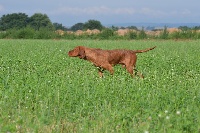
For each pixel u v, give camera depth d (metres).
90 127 8.91
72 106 10.59
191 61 22.22
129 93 11.60
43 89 12.00
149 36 66.25
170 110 9.72
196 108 9.71
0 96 11.34
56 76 14.45
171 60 22.80
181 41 58.34
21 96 11.21
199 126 8.18
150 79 14.06
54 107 10.48
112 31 68.19
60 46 41.66
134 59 15.91
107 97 11.18
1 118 9.03
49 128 8.76
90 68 18.27
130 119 9.20
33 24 131.75
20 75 14.54
